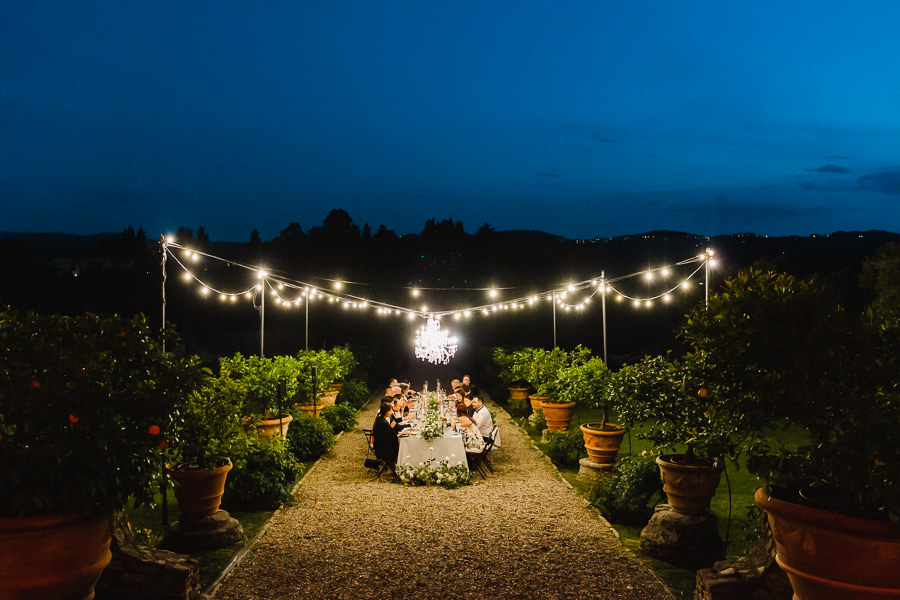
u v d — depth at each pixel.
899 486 3.08
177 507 8.41
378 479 10.51
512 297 31.03
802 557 3.38
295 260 36.47
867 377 3.49
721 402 4.11
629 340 28.62
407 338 33.41
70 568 3.71
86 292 26.62
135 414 4.04
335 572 6.17
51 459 3.72
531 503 8.87
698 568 6.38
